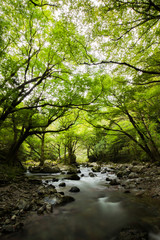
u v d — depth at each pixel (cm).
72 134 2091
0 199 455
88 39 729
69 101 999
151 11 512
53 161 2922
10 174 902
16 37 836
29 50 949
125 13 583
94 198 554
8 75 717
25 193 573
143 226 324
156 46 801
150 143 1370
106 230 316
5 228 303
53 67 1037
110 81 1180
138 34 708
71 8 583
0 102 656
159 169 1015
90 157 3328
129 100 1091
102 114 1283
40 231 310
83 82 941
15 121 830
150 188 601
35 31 870
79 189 699
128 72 865
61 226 333
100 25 636
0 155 1213
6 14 754
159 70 741
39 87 1087
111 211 421
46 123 1071
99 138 2681
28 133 1078
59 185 789
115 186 743
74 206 464
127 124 1614
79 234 302
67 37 772
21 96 812
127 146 2391
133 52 783
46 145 2661
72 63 986
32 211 405
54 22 802
